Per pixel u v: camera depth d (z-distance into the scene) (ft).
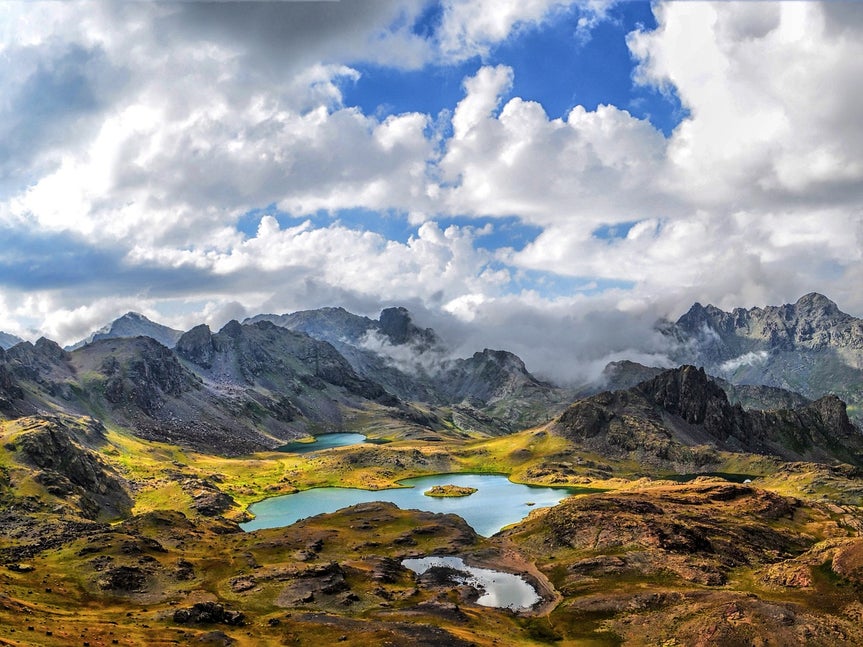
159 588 644.27
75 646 417.08
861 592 559.38
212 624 547.49
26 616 472.85
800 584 608.60
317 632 530.68
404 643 495.41
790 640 483.92
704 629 517.14
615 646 538.47
